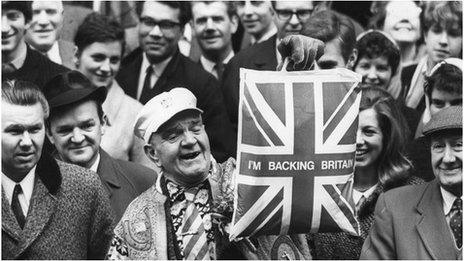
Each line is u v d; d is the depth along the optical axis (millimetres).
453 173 5230
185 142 5012
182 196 5078
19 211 5426
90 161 5922
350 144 4848
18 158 5422
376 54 6477
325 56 6121
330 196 4820
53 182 5434
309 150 4789
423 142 6031
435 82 6230
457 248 5164
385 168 5719
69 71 6191
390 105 5781
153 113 5051
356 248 5516
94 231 5500
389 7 7008
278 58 6500
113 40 6570
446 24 6754
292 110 4789
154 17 6605
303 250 5172
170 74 6578
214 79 6531
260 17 6902
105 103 6484
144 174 6012
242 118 4797
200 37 6930
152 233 5055
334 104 4824
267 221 4820
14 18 6492
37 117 5488
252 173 4781
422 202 5277
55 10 6832
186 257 5020
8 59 6488
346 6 7156
